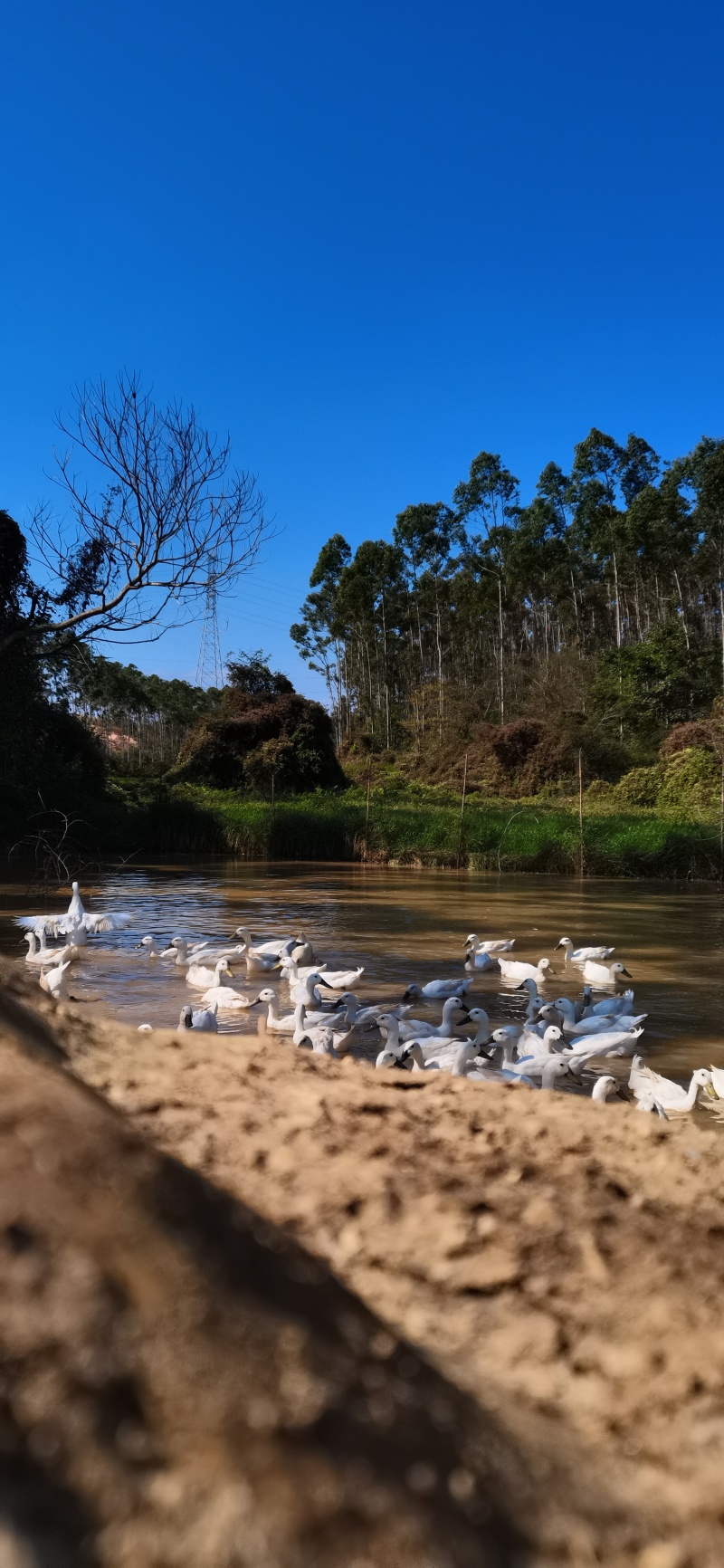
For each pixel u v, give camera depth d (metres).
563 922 18.94
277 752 51.34
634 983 13.08
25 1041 2.11
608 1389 1.70
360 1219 2.13
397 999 11.99
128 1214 1.32
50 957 13.48
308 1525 1.12
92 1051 2.93
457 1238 2.09
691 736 46.22
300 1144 2.44
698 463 71.94
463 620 85.31
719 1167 2.65
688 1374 1.74
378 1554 1.13
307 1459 1.17
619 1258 2.07
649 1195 2.40
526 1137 2.72
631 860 28.75
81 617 21.86
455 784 54.03
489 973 13.79
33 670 31.77
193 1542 1.08
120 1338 1.20
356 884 25.91
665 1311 1.91
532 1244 2.09
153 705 80.88
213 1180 2.22
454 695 69.06
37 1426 1.11
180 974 13.12
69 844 31.39
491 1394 1.60
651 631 58.78
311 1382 1.25
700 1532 1.38
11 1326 1.18
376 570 87.75
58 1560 1.03
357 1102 2.84
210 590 21.42
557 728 52.38
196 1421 1.17
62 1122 1.43
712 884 27.09
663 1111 7.36
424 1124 2.72
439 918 19.17
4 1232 1.26
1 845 30.75
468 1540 1.19
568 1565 1.23
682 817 37.91
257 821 34.84
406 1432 1.28
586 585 79.44
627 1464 1.51
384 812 37.00
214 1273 1.31
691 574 66.50
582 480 84.31
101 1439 1.12
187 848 35.41
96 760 38.56
